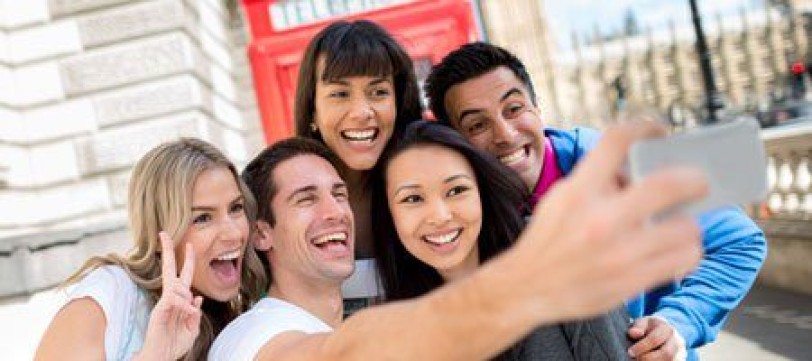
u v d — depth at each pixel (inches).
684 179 20.7
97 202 281.1
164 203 83.7
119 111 282.5
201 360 85.7
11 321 175.8
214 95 324.8
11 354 173.9
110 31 283.6
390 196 79.4
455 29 185.2
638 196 21.0
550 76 3125.0
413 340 30.3
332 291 85.6
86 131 282.5
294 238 81.5
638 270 21.9
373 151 101.1
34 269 183.6
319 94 104.7
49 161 282.4
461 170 77.4
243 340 60.1
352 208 99.3
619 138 23.0
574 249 22.4
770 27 3614.7
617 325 72.8
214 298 87.4
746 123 24.2
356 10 186.9
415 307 31.9
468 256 83.5
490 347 27.8
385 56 103.2
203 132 288.4
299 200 81.7
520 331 26.4
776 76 3469.5
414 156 77.2
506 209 82.3
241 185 86.0
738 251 93.8
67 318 78.9
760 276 298.7
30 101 282.7
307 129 111.4
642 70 3956.7
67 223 279.6
